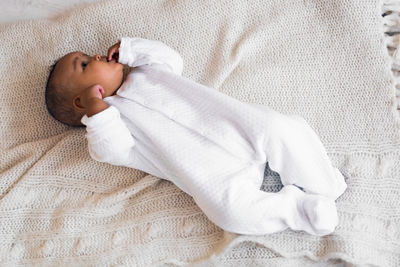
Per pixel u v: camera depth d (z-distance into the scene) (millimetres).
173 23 1503
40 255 1352
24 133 1482
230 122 1273
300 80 1446
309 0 1478
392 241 1254
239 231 1216
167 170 1317
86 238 1340
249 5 1501
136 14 1511
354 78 1422
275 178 1345
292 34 1479
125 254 1313
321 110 1423
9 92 1480
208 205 1217
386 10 1452
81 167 1408
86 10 1508
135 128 1319
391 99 1381
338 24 1445
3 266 1358
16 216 1381
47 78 1491
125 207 1376
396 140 1351
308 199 1206
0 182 1401
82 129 1441
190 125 1283
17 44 1501
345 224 1266
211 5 1499
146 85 1343
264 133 1220
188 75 1508
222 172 1235
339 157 1370
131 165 1341
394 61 1414
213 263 1296
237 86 1454
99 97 1259
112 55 1403
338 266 1292
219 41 1497
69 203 1390
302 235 1263
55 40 1500
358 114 1397
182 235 1320
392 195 1297
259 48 1491
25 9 1624
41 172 1405
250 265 1291
